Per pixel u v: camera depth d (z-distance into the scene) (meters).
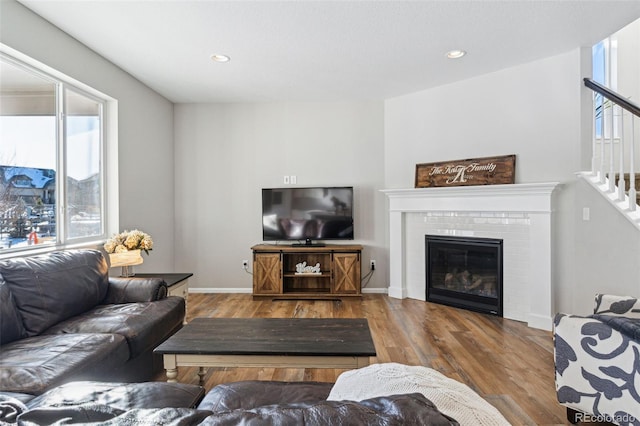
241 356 1.85
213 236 4.84
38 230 2.75
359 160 4.76
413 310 3.92
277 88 4.25
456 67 3.63
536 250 3.38
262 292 4.43
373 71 3.73
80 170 3.21
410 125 4.45
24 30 2.48
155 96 4.33
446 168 4.08
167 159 4.62
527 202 3.43
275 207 4.70
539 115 3.47
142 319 2.27
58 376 1.51
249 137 4.81
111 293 2.68
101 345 1.84
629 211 2.72
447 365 2.56
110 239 3.18
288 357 1.84
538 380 2.34
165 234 4.55
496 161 3.71
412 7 2.53
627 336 1.63
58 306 2.16
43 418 0.68
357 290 4.39
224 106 4.80
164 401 1.19
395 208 4.49
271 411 0.60
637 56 4.20
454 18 2.69
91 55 3.17
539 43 3.11
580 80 3.20
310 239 4.68
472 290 4.02
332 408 0.59
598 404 1.74
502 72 3.70
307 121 4.78
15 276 2.04
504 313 3.66
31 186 2.69
